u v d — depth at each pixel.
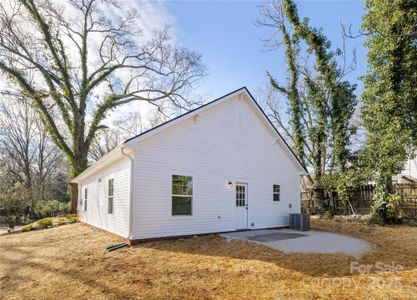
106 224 10.08
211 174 9.98
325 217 15.48
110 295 4.18
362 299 3.93
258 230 11.09
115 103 20.95
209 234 9.44
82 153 19.52
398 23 12.39
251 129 11.92
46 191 30.62
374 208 13.09
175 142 9.01
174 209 8.70
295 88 18.55
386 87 12.92
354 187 14.78
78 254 6.79
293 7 17.33
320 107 17.22
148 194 8.12
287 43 18.58
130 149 7.98
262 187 12.06
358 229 11.50
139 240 7.73
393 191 13.23
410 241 8.55
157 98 22.27
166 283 4.63
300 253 6.51
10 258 6.89
